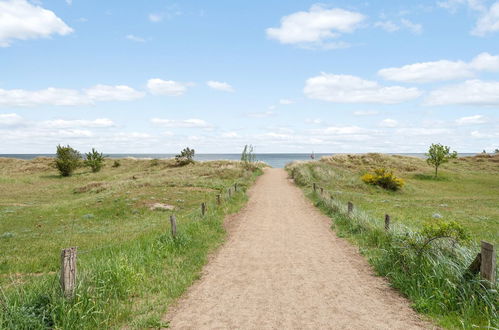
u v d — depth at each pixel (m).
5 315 5.27
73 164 56.50
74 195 36.94
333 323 6.17
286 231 15.48
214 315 6.58
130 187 35.19
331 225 16.47
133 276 8.02
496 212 24.25
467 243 7.99
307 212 21.09
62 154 56.31
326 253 11.59
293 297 7.53
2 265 11.37
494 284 6.27
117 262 8.34
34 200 33.53
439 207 26.77
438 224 8.29
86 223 20.89
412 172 60.84
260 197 28.61
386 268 9.07
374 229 12.83
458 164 71.38
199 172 48.56
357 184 41.78
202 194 29.91
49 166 66.19
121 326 6.08
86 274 7.13
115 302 6.96
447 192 44.47
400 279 7.98
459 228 8.02
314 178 43.56
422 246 8.21
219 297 7.55
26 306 5.75
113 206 25.12
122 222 21.03
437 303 6.62
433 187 48.59
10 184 45.41
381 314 6.54
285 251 11.91
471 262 7.05
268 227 16.45
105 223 20.77
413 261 8.16
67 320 5.69
